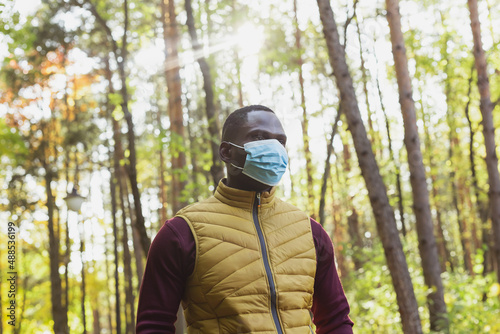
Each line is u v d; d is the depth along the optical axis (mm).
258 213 1967
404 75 8828
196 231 1865
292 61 10031
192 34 8633
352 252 10625
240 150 1984
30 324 24172
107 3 9508
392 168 13305
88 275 26078
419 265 10258
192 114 19922
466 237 21344
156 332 1824
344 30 9781
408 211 19094
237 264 1831
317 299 2100
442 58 13125
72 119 20750
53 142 19750
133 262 29656
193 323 1877
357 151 6988
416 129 8797
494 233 10078
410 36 12711
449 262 18438
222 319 1812
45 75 17875
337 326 2076
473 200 21062
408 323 6785
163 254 1854
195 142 13805
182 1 16469
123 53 8586
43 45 16422
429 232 8570
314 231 2072
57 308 16531
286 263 1902
